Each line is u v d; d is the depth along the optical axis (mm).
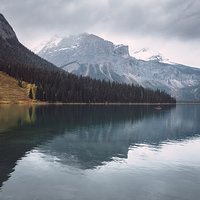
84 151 61281
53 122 112562
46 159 53281
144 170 47812
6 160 52031
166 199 36000
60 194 36688
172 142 76312
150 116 159750
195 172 47125
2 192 36781
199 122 133875
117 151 62188
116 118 138125
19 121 111250
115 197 36219
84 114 154750
